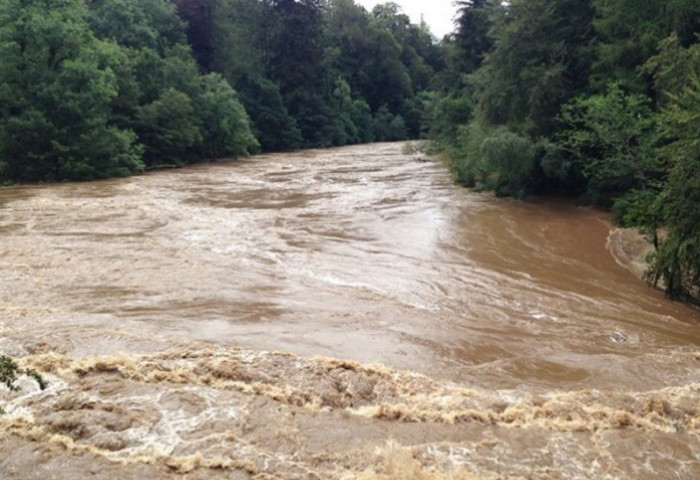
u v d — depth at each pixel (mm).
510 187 25297
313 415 7816
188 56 51344
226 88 49656
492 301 13016
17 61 31547
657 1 21172
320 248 16922
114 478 6355
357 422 7734
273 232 18797
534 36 25109
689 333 11461
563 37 24781
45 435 7070
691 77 15391
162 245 16641
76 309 11516
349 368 9039
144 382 8367
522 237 18703
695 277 12789
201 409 7742
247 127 51531
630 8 21750
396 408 8031
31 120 31016
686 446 7551
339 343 10234
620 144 19078
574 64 24391
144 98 43844
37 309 11391
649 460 7203
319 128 66625
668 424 8039
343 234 18719
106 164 33688
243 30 66938
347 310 11984
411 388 8641
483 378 9172
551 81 23469
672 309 12773
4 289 12500
